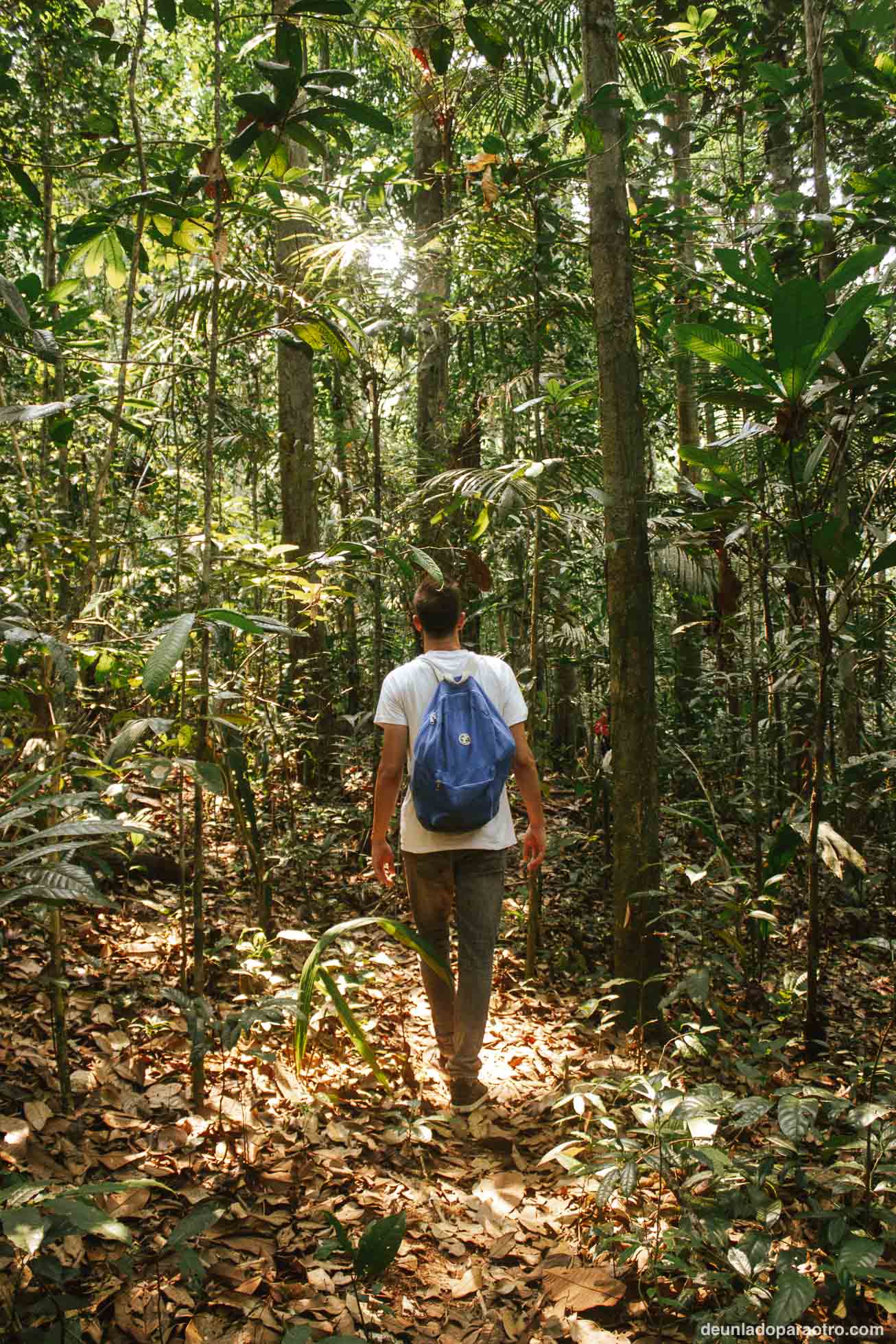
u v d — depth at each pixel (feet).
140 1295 6.11
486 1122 9.04
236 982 10.78
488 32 8.76
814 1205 6.59
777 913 16.12
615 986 11.91
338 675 21.80
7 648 6.73
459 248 15.88
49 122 10.27
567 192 15.02
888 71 15.90
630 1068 9.91
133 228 9.19
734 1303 5.84
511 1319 6.48
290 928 13.09
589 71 11.68
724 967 9.88
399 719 9.73
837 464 10.62
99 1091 8.22
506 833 9.63
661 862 11.60
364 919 7.69
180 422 16.75
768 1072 10.11
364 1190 7.70
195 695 8.20
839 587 11.66
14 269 19.25
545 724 17.95
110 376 12.28
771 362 9.01
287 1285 6.43
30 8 10.19
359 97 28.60
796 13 21.24
